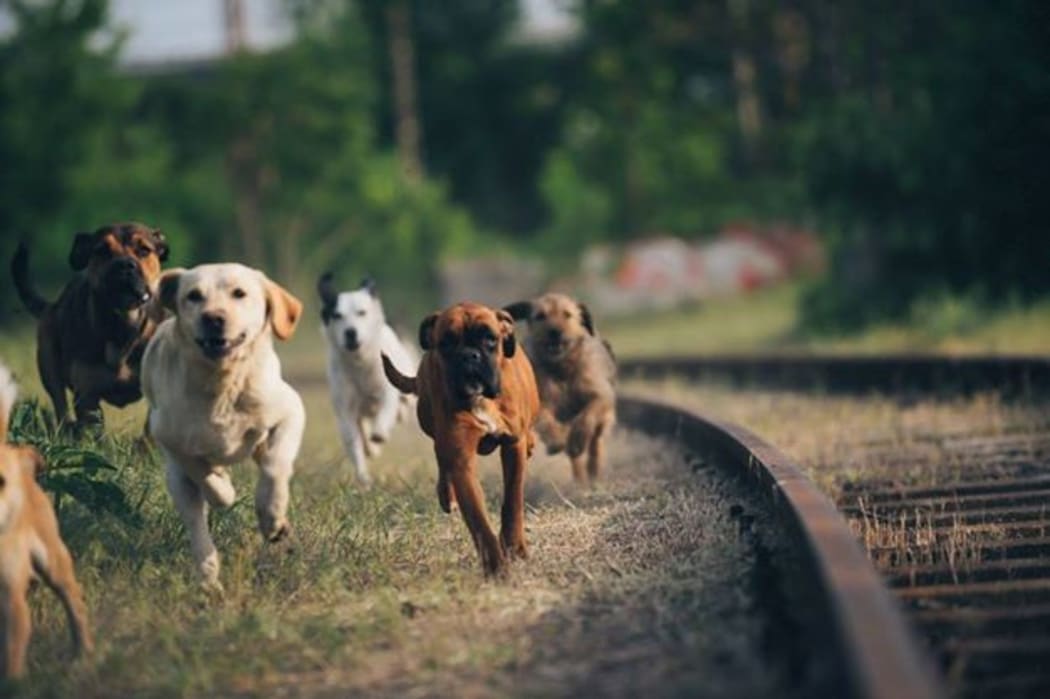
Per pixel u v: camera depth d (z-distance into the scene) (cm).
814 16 3653
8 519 630
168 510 903
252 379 766
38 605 738
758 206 5297
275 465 777
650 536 874
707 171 5394
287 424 788
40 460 683
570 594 734
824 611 570
